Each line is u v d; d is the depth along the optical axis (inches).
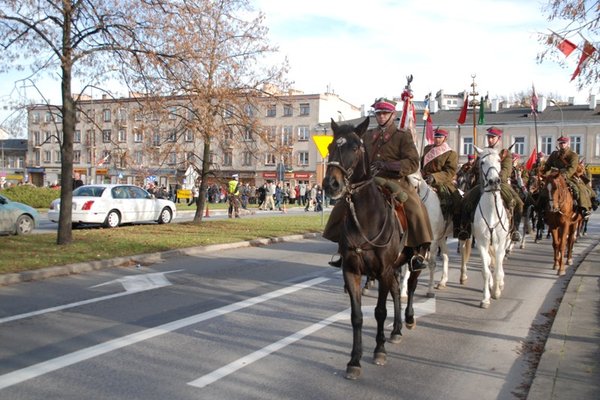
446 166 388.5
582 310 307.6
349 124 221.0
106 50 537.0
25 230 733.3
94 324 284.5
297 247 639.1
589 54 403.9
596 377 205.9
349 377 213.6
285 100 795.4
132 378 209.9
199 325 286.0
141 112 606.5
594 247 658.2
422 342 265.7
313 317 308.2
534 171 690.2
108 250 518.6
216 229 770.8
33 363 224.4
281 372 220.5
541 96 2386.8
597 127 2229.3
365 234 216.7
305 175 2787.9
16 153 3289.9
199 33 604.1
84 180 2657.5
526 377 220.2
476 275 463.8
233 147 801.6
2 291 362.3
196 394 196.2
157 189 1738.4
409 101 387.9
